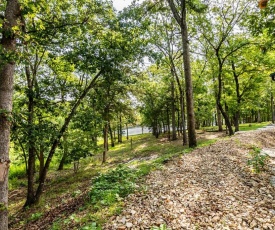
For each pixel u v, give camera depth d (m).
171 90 25.33
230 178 6.34
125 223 4.25
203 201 5.00
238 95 21.62
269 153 8.90
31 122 9.27
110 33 10.30
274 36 7.04
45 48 8.83
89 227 4.06
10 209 10.54
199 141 19.78
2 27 5.24
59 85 11.12
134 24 11.11
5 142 5.41
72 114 11.19
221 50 19.02
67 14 8.75
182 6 11.85
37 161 20.14
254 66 19.69
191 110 11.95
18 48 5.22
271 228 3.84
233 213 4.41
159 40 19.66
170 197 5.27
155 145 24.25
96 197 5.85
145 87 21.78
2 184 5.36
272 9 6.25
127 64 13.15
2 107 5.39
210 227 3.99
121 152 23.86
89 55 10.05
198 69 23.72
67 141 14.29
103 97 13.88
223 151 9.50
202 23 17.77
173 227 4.03
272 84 27.66
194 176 6.79
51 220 6.42
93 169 16.70
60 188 12.49
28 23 8.03
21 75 11.28
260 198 4.97
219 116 28.56
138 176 7.23
